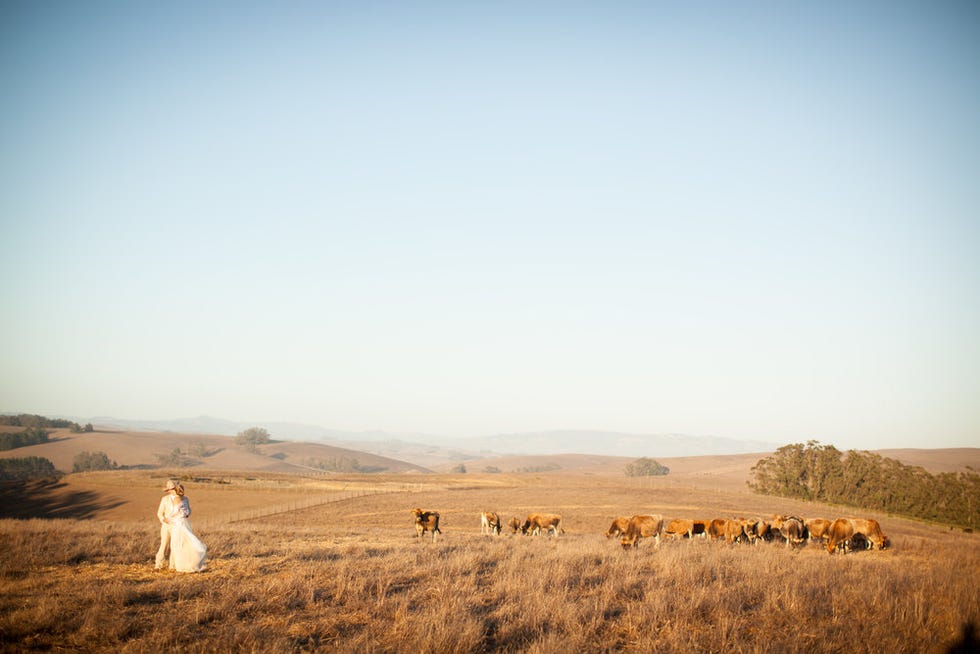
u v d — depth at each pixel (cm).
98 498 7688
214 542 1747
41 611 905
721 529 2622
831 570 1544
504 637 930
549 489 8350
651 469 17825
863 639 967
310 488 8350
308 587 1127
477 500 6969
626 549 2066
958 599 1211
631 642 948
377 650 841
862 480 7538
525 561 1534
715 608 1106
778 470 8675
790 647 908
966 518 6250
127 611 963
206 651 810
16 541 1639
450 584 1210
